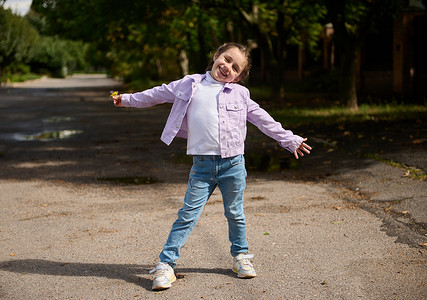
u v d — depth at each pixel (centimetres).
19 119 1770
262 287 351
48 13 2734
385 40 2497
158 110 2127
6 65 4903
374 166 762
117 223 523
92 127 1516
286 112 1681
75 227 511
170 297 338
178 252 367
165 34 2419
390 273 367
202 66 2450
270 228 489
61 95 3186
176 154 1002
